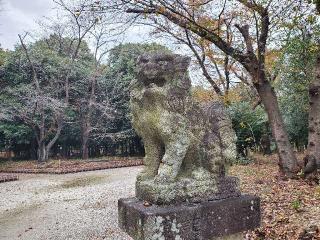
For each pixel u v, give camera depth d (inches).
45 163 770.8
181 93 142.6
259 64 383.9
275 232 215.5
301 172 364.2
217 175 142.6
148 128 144.8
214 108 153.0
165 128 136.6
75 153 1000.2
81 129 917.2
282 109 573.0
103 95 916.0
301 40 408.2
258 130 580.7
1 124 830.5
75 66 891.4
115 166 715.4
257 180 365.1
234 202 138.0
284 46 428.8
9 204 398.6
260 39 380.5
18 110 760.3
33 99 750.5
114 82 933.8
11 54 842.8
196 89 620.7
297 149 595.8
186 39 549.6
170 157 135.5
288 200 276.7
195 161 144.2
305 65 454.3
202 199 135.6
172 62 143.1
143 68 141.9
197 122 145.6
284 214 243.0
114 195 418.0
